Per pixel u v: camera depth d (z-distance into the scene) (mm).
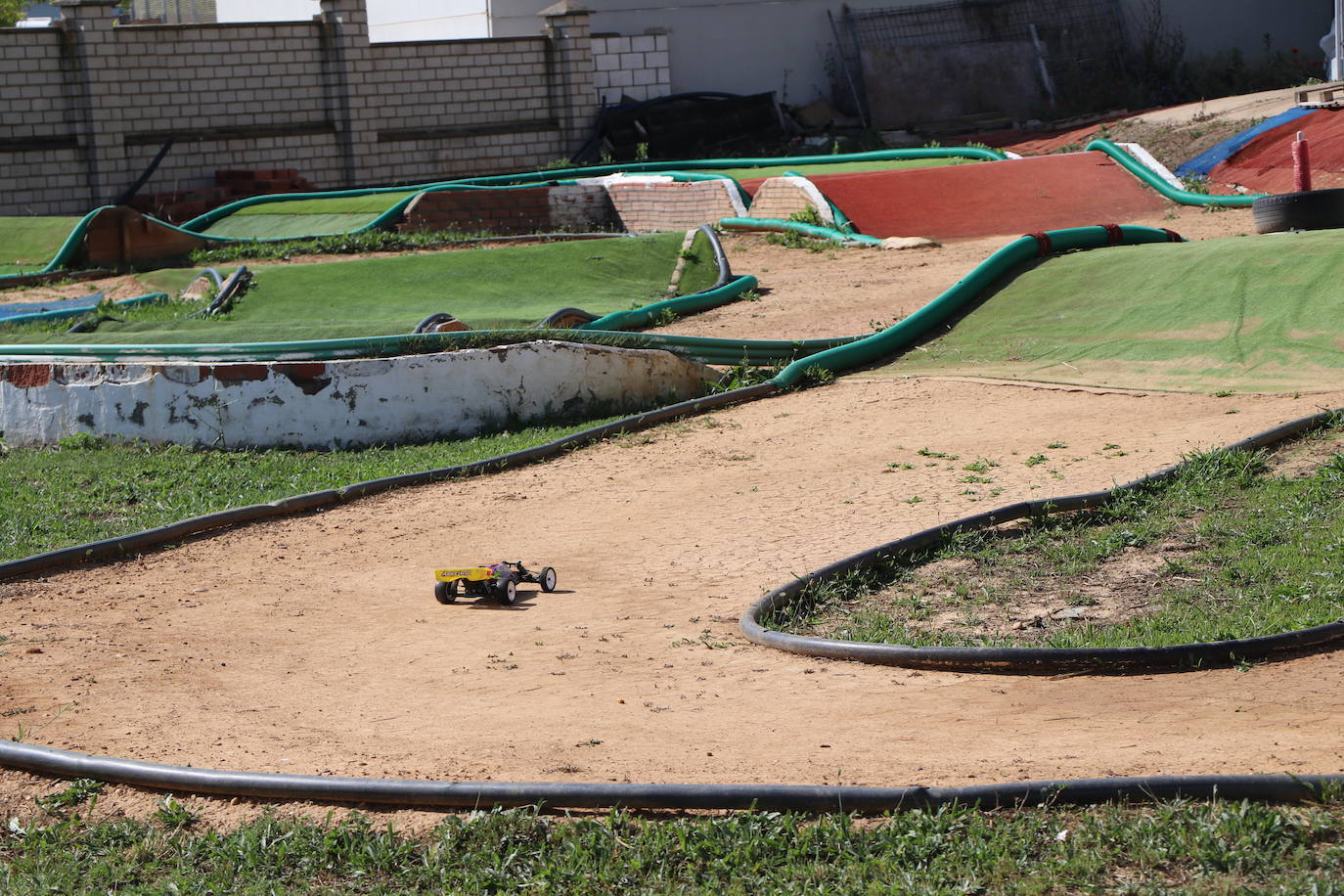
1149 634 7590
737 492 11617
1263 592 8211
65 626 8781
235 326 16734
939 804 5438
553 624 8602
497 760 6246
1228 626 7602
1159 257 17078
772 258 22797
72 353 14672
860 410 14008
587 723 6738
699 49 36281
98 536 10961
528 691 7316
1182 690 6770
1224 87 35812
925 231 23812
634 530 10773
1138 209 24188
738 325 18047
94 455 13820
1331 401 12062
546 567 9758
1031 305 17000
